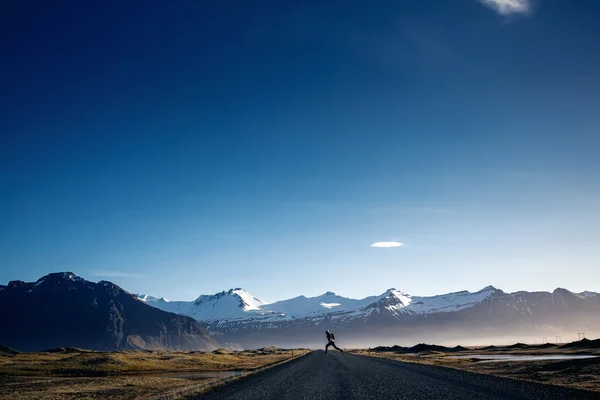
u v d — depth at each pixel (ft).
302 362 239.71
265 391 102.32
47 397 188.14
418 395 86.43
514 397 81.15
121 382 263.08
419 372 143.33
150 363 440.04
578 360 182.29
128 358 455.22
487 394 85.30
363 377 129.39
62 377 335.67
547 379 140.26
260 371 176.96
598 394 84.23
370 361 227.81
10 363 433.89
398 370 155.33
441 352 550.36
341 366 187.62
